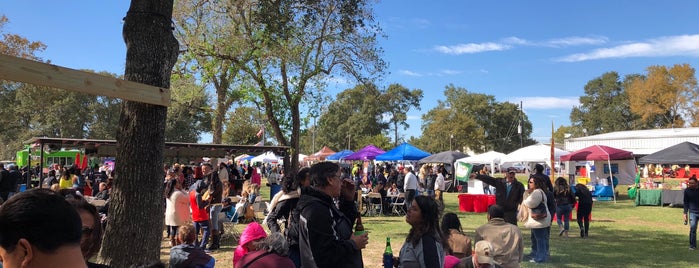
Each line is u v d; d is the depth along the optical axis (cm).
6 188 1428
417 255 341
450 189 2800
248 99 1612
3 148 5681
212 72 1504
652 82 6906
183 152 1612
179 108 2195
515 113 8625
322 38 1559
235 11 1448
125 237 453
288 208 476
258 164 4878
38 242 130
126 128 466
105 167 2564
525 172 5938
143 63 462
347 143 8012
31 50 3038
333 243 311
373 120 7962
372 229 1272
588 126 8988
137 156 462
